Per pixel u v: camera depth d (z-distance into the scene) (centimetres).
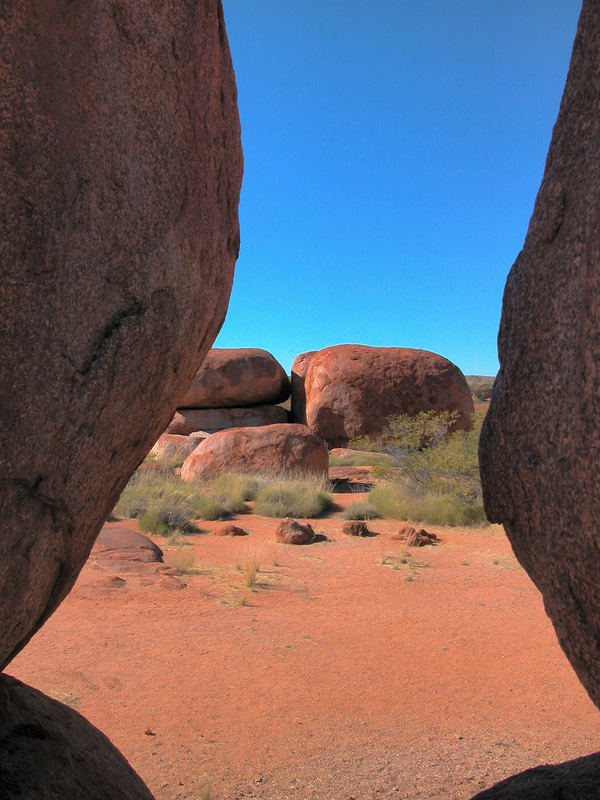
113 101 161
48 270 143
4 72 129
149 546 795
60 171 144
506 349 204
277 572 739
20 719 215
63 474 163
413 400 2231
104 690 416
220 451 1523
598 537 154
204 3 204
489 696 430
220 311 243
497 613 604
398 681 451
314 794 310
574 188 179
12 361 137
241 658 480
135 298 175
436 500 1126
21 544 155
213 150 215
